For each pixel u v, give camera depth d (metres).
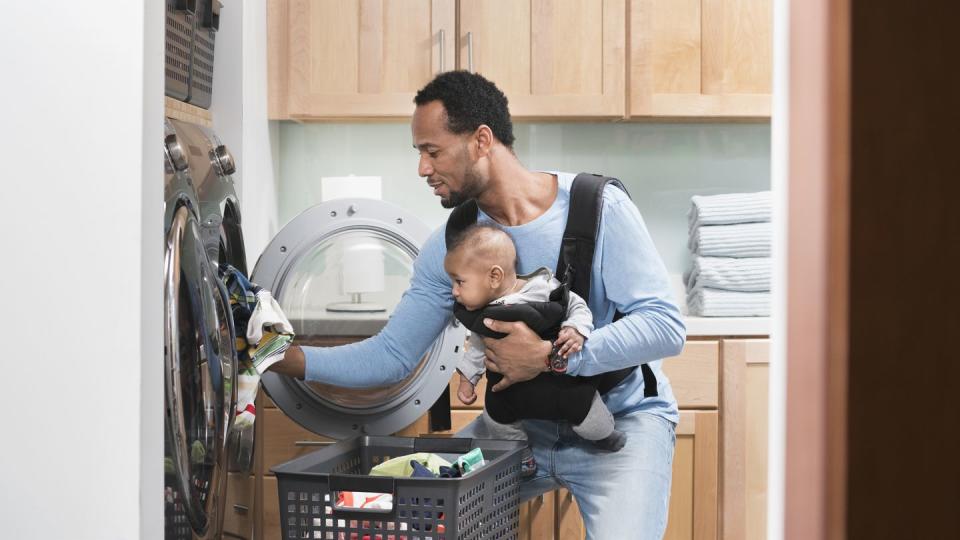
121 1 1.07
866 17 0.47
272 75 2.85
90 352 1.09
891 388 0.48
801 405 0.53
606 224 2.00
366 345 2.25
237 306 1.88
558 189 2.07
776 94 0.58
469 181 2.07
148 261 1.10
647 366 2.05
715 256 2.90
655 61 2.90
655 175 3.28
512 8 2.87
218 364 1.51
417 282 2.26
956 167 0.47
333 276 2.53
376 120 3.02
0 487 1.10
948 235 0.47
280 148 3.18
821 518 0.50
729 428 2.71
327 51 2.85
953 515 0.48
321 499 1.62
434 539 1.56
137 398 1.09
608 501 2.00
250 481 2.03
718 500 2.73
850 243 0.47
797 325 0.53
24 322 1.09
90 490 1.09
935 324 0.47
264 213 2.84
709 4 2.90
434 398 2.44
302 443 2.63
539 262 2.05
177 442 1.33
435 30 2.85
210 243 1.84
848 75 0.47
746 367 2.71
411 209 3.22
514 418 2.04
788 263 0.55
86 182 1.08
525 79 2.88
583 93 2.89
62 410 1.09
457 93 2.04
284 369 2.16
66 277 1.09
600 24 2.88
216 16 2.18
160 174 1.12
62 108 1.08
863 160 0.47
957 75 0.47
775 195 0.59
